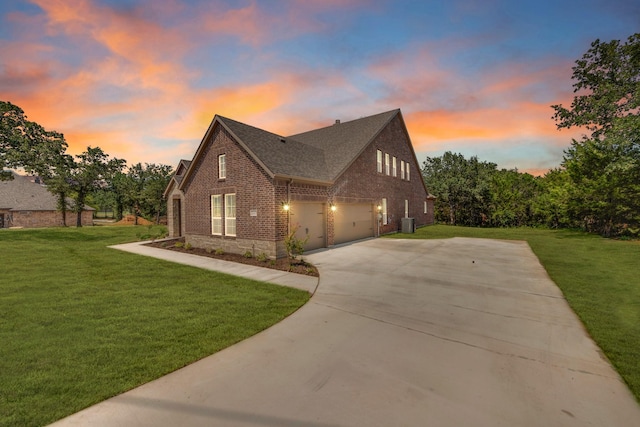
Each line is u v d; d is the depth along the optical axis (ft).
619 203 56.90
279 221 36.52
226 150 41.98
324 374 11.10
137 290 22.84
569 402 9.37
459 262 33.65
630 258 35.01
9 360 12.05
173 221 62.80
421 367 11.63
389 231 67.72
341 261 34.73
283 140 48.85
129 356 12.48
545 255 37.50
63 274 28.12
